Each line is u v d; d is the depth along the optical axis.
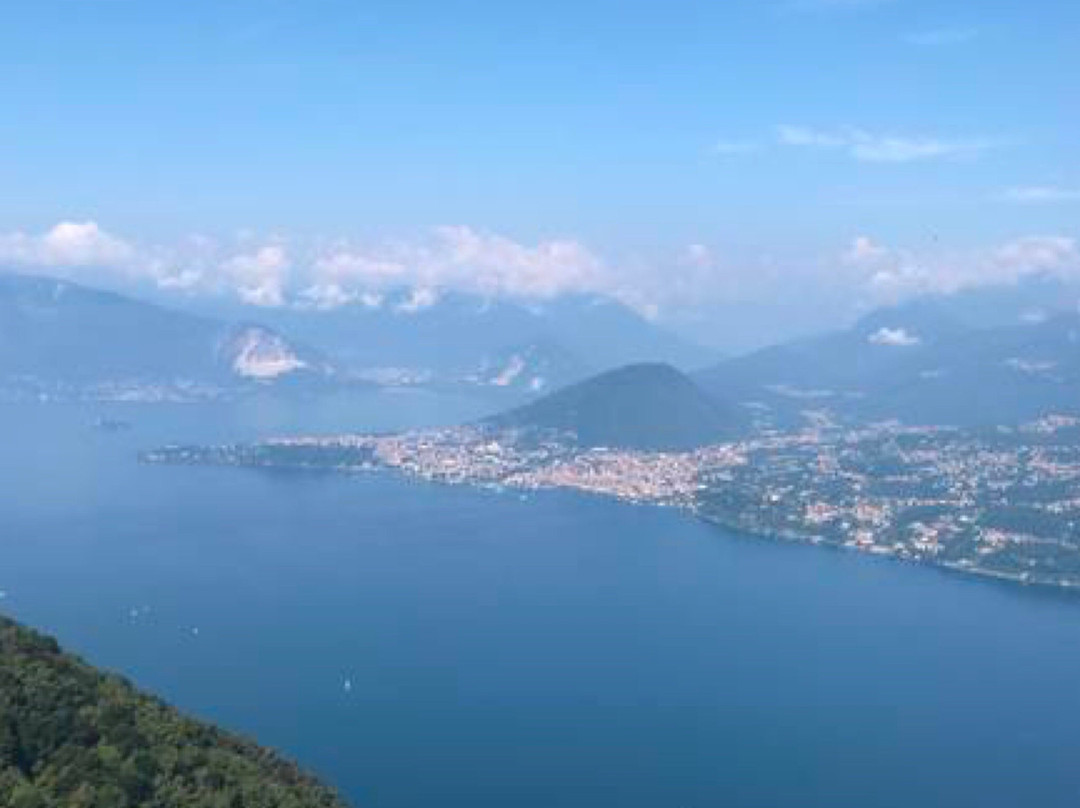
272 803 144.25
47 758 139.38
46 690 153.12
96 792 131.50
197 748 152.88
